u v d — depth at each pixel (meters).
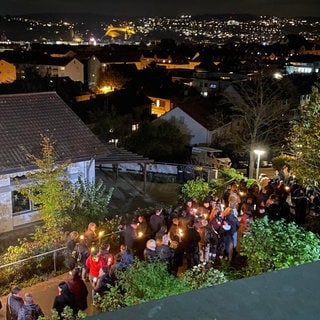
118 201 22.56
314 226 13.91
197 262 11.57
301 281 1.38
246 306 1.27
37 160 15.64
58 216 14.80
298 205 14.59
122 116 42.62
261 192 14.65
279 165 23.50
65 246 12.75
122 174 27.19
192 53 124.56
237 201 14.68
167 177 26.36
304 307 1.27
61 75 89.00
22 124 20.36
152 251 10.39
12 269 12.34
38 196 15.05
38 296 11.34
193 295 1.31
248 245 8.79
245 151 33.12
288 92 45.75
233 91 46.94
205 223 11.90
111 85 74.81
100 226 14.92
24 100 21.75
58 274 12.55
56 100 22.67
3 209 18.28
